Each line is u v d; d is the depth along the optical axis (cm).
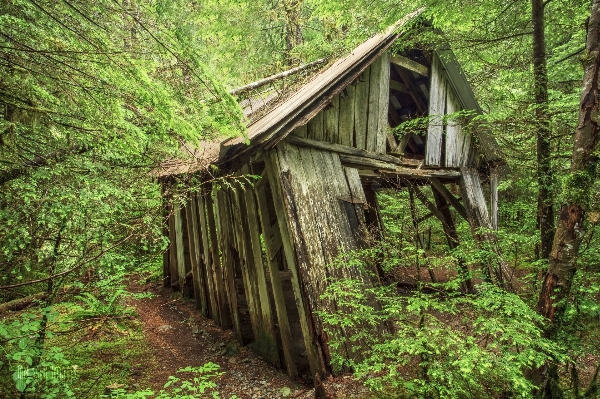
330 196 490
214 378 441
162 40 246
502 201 854
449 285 297
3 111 262
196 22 761
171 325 607
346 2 531
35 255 302
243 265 542
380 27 518
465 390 258
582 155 279
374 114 595
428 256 315
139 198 380
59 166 304
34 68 271
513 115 452
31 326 245
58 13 251
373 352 290
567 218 282
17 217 275
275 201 459
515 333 243
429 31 585
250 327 585
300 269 420
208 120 305
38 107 276
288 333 464
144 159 388
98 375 400
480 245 391
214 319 628
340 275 452
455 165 752
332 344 336
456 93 721
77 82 267
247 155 465
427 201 745
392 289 360
